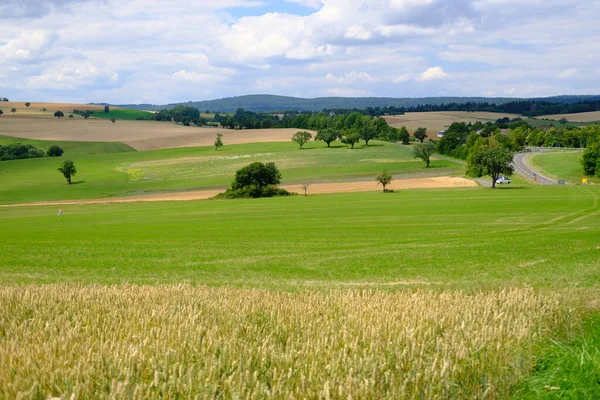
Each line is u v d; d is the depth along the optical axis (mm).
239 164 156250
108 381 8578
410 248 37094
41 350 10172
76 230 57281
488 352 10102
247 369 9172
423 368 9273
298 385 8578
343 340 10664
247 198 99688
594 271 25203
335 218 62219
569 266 27234
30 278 28359
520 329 11281
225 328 12031
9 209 95562
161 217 70625
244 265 31875
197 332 11172
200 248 40250
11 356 9664
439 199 81438
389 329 11414
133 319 12711
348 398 7520
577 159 140125
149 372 9047
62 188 130125
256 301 15633
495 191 91750
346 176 132875
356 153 175125
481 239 40938
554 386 8875
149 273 29609
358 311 13484
